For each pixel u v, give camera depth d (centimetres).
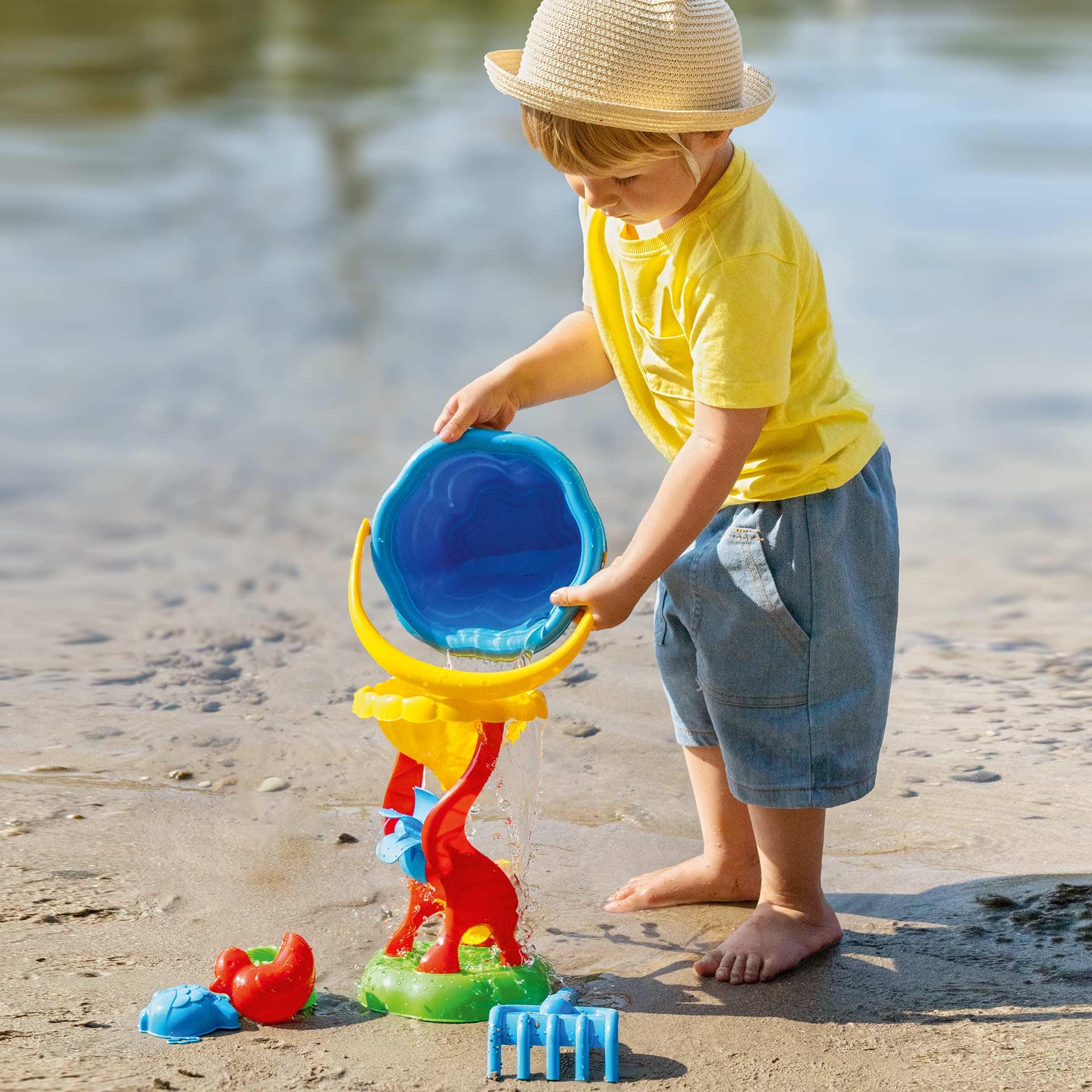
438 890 236
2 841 291
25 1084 202
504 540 259
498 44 2275
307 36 2369
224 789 323
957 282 937
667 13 233
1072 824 306
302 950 233
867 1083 210
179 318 842
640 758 345
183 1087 205
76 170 1282
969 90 1814
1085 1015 229
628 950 261
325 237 1071
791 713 257
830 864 292
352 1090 207
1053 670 402
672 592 265
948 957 253
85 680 389
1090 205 1161
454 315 857
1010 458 628
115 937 255
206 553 503
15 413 669
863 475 264
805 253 254
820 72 1973
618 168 236
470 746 247
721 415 241
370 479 584
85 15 2614
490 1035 215
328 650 416
